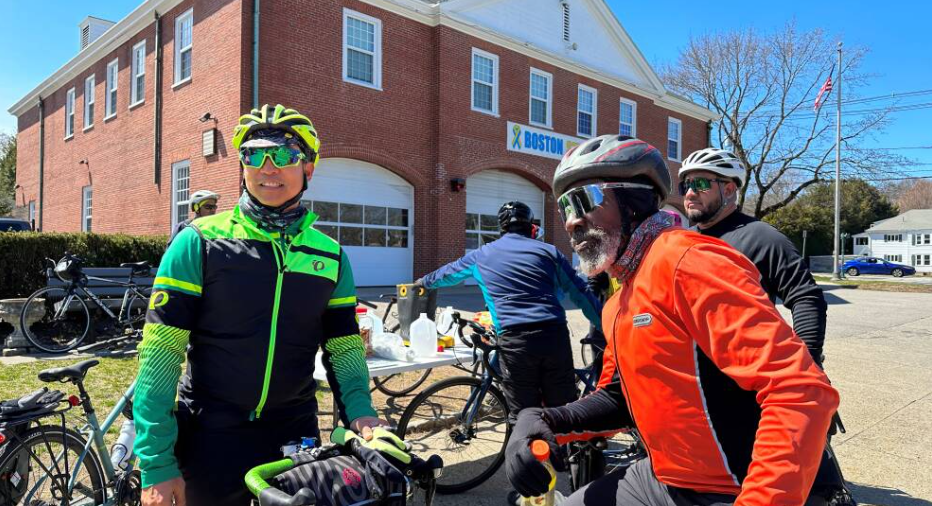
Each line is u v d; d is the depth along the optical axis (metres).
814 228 47.66
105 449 2.71
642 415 1.42
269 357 1.70
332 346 1.93
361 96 13.74
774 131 27.09
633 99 20.92
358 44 13.84
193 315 1.67
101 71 17.98
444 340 4.09
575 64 18.53
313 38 12.90
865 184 58.06
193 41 13.51
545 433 1.52
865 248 55.34
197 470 1.67
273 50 12.27
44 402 2.50
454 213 15.44
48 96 21.86
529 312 3.21
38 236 8.27
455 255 15.41
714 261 1.22
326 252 1.83
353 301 1.96
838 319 11.93
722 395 1.28
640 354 1.36
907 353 8.06
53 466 2.54
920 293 19.55
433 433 3.75
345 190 14.04
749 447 1.27
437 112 15.09
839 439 4.41
